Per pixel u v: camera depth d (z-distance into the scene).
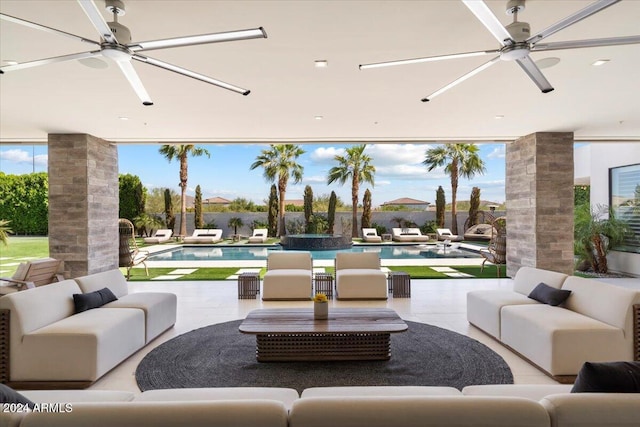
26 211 16.11
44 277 5.16
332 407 1.26
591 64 3.66
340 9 2.66
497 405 1.26
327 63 3.63
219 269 8.73
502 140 7.59
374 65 2.88
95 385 2.96
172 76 3.96
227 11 2.68
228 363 3.36
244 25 2.88
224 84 3.11
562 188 6.88
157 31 2.96
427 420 1.24
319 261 10.33
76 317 3.29
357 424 1.23
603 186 8.61
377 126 6.39
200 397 1.93
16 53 3.32
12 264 9.45
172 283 6.95
